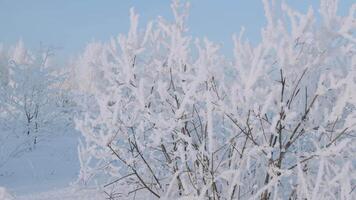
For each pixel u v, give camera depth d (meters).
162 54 5.36
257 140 4.20
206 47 4.37
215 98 4.20
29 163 10.01
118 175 4.93
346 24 3.71
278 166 3.99
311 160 4.09
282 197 4.27
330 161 4.12
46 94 14.02
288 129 3.97
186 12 5.42
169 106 4.66
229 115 4.05
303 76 3.96
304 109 4.00
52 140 13.55
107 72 4.88
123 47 4.86
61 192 6.76
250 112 3.93
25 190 7.08
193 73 4.91
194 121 4.92
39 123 13.40
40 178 8.28
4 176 8.52
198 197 3.94
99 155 4.71
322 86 3.73
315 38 3.84
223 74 4.33
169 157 4.89
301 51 3.89
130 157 4.70
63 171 9.22
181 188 4.75
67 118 14.27
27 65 14.13
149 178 5.14
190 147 4.07
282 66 3.75
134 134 4.69
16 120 13.24
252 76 3.62
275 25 3.86
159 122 4.29
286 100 3.97
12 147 11.30
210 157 4.34
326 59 3.87
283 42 3.71
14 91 13.62
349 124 3.62
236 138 4.29
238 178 3.95
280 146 3.95
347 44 3.97
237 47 4.05
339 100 3.61
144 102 4.40
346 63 4.07
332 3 3.87
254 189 4.21
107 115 4.45
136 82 4.78
